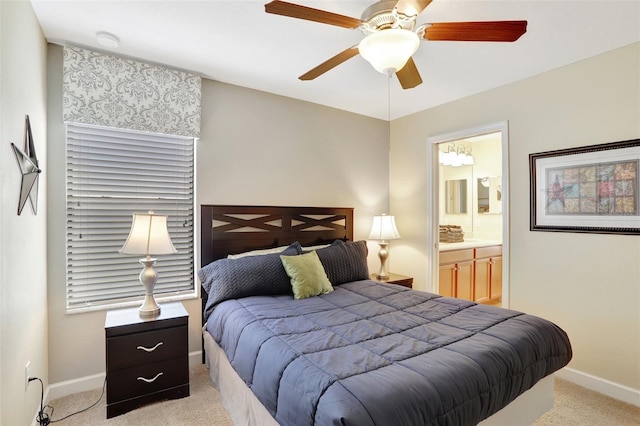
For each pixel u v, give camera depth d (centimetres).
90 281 243
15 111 156
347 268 298
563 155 257
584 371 245
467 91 312
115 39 219
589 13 188
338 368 134
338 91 316
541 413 188
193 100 272
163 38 219
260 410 162
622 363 228
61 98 229
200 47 231
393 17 153
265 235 313
